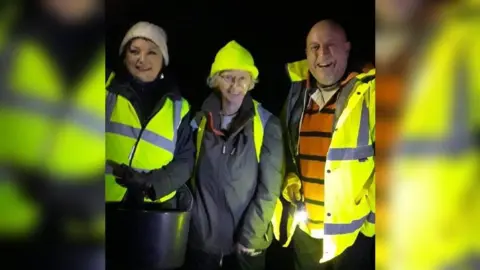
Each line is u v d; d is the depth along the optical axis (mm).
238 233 1645
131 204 1639
